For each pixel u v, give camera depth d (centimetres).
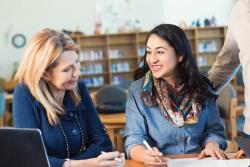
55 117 156
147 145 164
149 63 170
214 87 194
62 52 148
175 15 868
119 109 354
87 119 174
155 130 172
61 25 842
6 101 627
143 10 862
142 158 157
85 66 836
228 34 181
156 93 175
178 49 166
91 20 854
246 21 166
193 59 174
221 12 883
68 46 150
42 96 154
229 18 179
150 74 178
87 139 172
